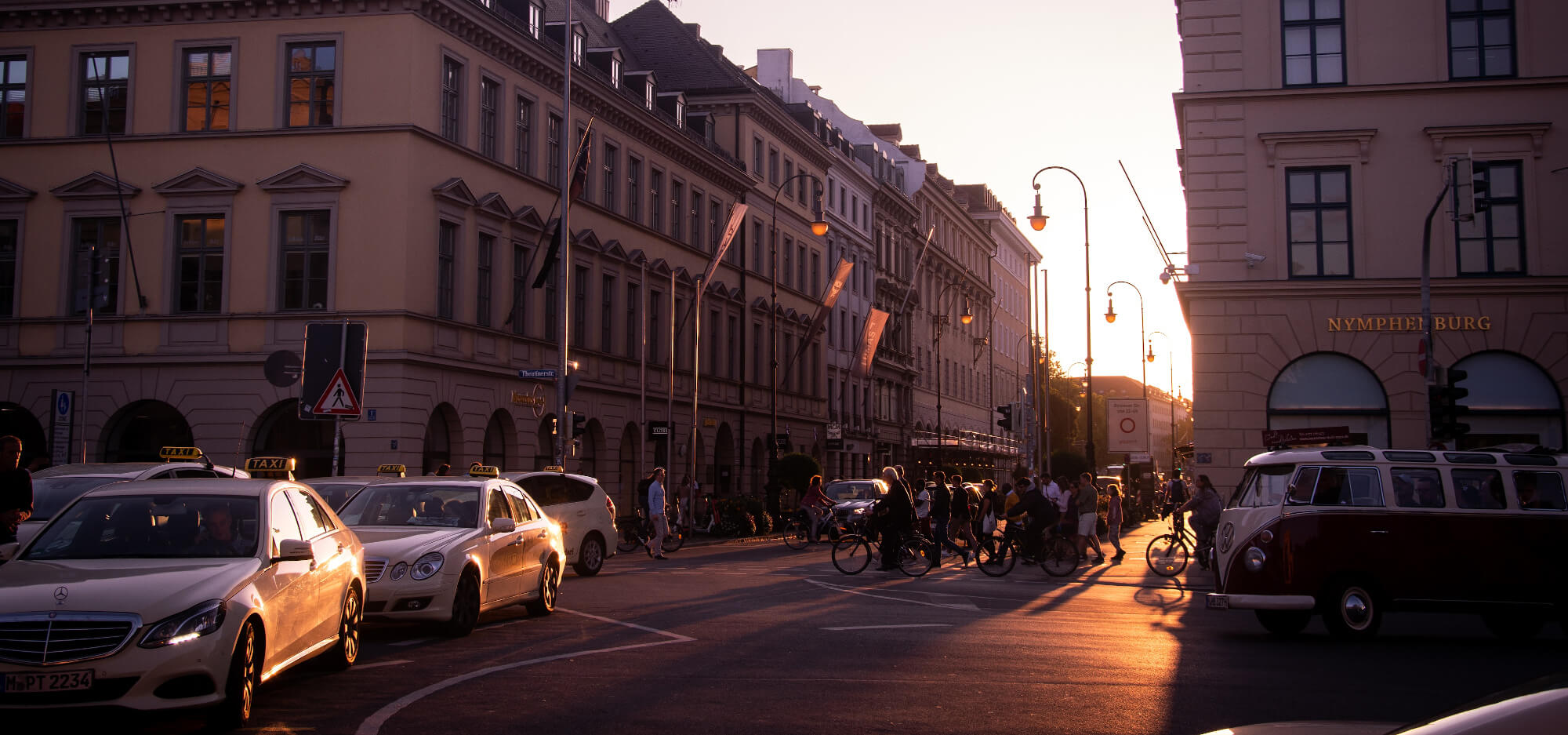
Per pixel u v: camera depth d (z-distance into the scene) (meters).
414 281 34.97
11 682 7.99
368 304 34.53
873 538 26.27
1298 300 30.11
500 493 16.17
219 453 34.84
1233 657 13.39
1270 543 15.74
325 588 10.80
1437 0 29.98
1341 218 30.11
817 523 37.09
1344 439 23.92
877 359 78.06
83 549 9.61
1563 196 29.23
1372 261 29.88
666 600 19.16
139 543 9.69
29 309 36.41
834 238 72.00
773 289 50.31
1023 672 11.94
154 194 36.00
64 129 36.66
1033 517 26.22
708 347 54.78
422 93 35.50
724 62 65.94
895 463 82.06
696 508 46.22
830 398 70.75
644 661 12.35
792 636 14.58
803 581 23.48
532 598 16.30
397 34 35.16
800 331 65.62
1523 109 29.45
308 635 10.37
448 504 15.40
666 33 61.94
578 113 44.19
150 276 35.81
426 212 35.62
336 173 35.00
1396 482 15.77
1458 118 29.73
